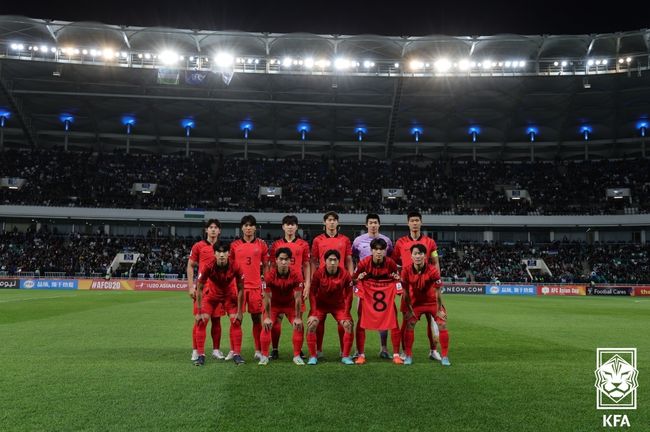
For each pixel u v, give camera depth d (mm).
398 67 47312
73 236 47000
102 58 45094
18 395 5680
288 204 52312
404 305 7895
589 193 53312
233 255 8344
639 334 11914
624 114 52750
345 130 58125
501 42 44625
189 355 8359
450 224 49969
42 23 42094
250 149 60938
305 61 46625
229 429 4578
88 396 5645
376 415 5004
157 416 4941
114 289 38469
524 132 57375
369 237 9336
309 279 8547
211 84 49062
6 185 49625
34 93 49000
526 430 4645
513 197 53844
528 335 11594
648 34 42656
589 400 5621
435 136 59031
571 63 46094
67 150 57250
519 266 46031
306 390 5949
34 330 11852
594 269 44812
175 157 58094
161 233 50969
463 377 6715
